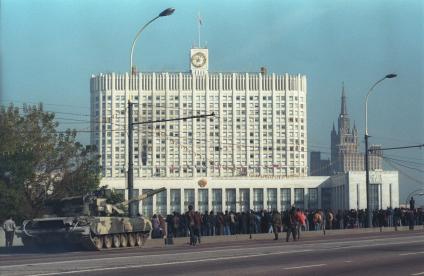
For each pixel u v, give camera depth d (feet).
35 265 70.13
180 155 401.29
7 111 172.65
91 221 104.01
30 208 158.30
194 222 116.78
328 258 82.28
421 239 130.41
